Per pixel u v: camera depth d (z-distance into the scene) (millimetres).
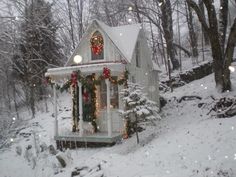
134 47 19031
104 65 16875
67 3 33906
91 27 18812
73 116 19391
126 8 31109
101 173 11906
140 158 12820
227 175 9609
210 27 19562
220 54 19828
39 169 15570
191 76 27078
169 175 10516
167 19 28578
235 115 15445
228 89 19766
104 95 19125
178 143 13195
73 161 15359
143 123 18453
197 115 18422
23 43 18719
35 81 29234
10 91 33000
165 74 29312
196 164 10875
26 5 20609
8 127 21891
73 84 17844
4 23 16516
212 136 12711
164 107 23078
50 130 21484
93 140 16875
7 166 17062
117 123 18516
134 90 16141
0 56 19156
